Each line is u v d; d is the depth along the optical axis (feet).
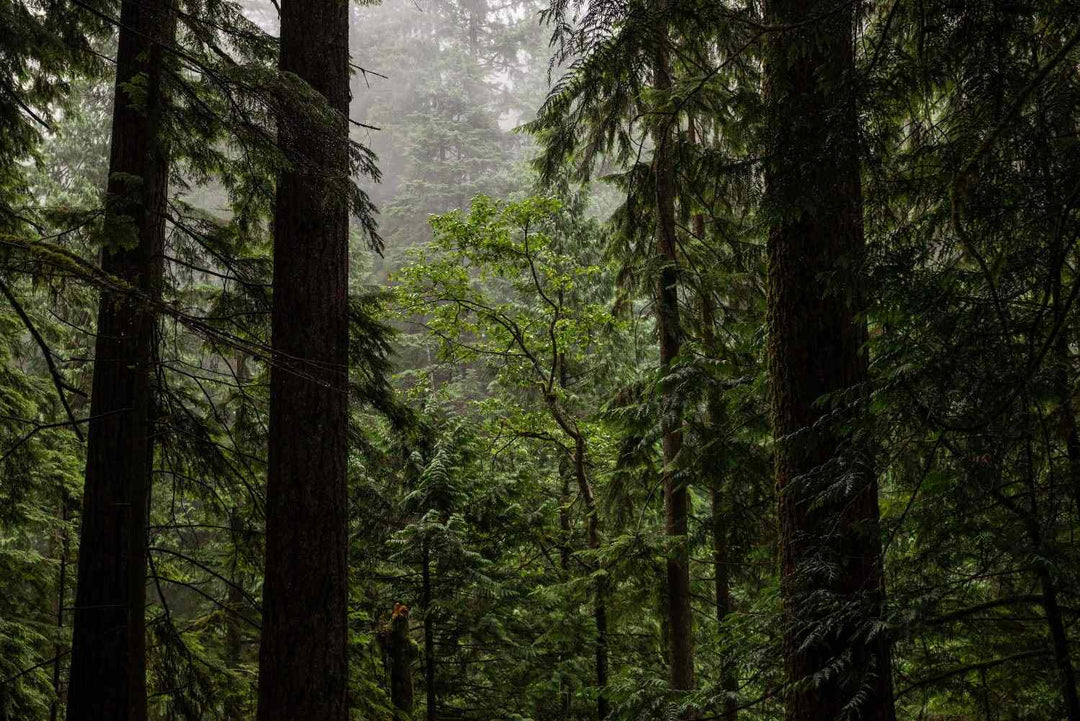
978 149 9.04
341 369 19.21
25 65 20.89
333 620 18.24
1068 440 10.43
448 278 40.96
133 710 16.38
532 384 44.21
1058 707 13.20
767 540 28.71
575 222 49.06
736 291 32.37
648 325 51.70
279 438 18.54
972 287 10.43
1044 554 10.25
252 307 23.18
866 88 11.23
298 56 19.95
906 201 12.07
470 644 35.78
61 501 31.65
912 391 10.48
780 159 12.08
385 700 29.19
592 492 42.39
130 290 12.33
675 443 31.53
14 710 25.84
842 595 12.76
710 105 26.61
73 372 38.83
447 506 35.42
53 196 46.50
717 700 19.67
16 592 34.47
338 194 18.26
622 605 33.65
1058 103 9.68
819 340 16.48
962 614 12.31
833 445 16.06
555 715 39.01
